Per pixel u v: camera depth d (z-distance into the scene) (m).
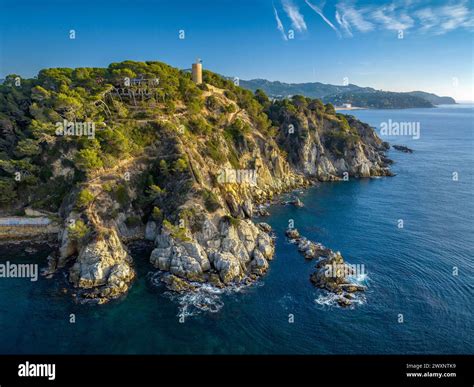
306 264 73.62
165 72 128.00
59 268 69.56
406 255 78.00
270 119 168.00
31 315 55.75
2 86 124.00
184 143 100.12
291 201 116.31
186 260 67.62
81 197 75.31
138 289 63.16
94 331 52.75
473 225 95.94
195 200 80.69
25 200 87.56
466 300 61.97
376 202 117.12
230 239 73.19
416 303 60.94
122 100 112.50
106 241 67.50
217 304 59.97
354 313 58.16
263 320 56.31
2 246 78.25
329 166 156.00
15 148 95.06
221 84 162.75
